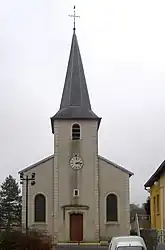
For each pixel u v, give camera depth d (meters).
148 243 27.09
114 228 42.59
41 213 42.62
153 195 33.53
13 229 27.45
